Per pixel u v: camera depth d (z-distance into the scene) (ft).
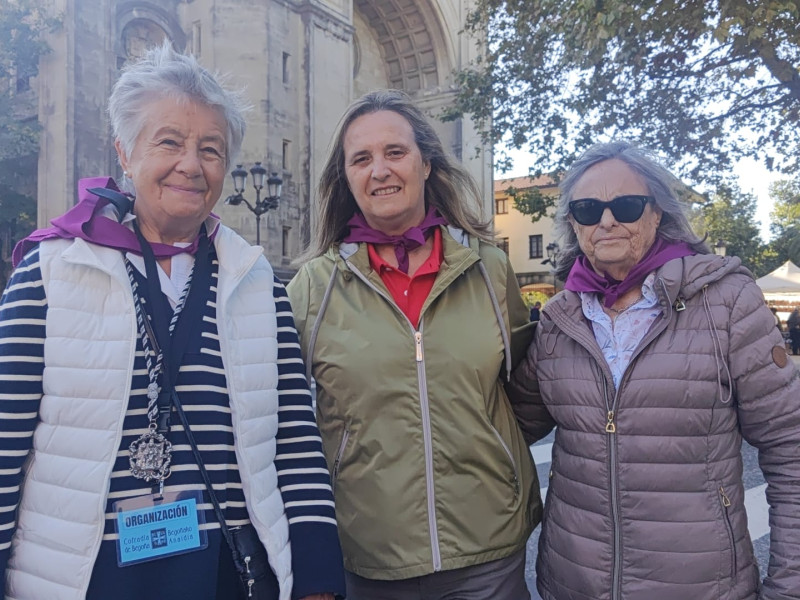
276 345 5.99
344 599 5.83
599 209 6.39
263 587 5.39
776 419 5.76
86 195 5.54
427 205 7.92
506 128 44.45
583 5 27.94
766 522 15.10
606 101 35.99
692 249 6.64
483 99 45.29
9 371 4.80
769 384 5.75
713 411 5.86
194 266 5.74
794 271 73.87
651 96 35.65
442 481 6.52
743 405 5.92
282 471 5.96
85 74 60.18
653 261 6.30
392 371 6.61
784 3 23.99
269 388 5.77
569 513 6.39
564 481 6.51
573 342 6.63
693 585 5.75
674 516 5.81
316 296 7.20
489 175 93.45
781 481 5.81
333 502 6.03
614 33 27.20
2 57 57.88
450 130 89.86
